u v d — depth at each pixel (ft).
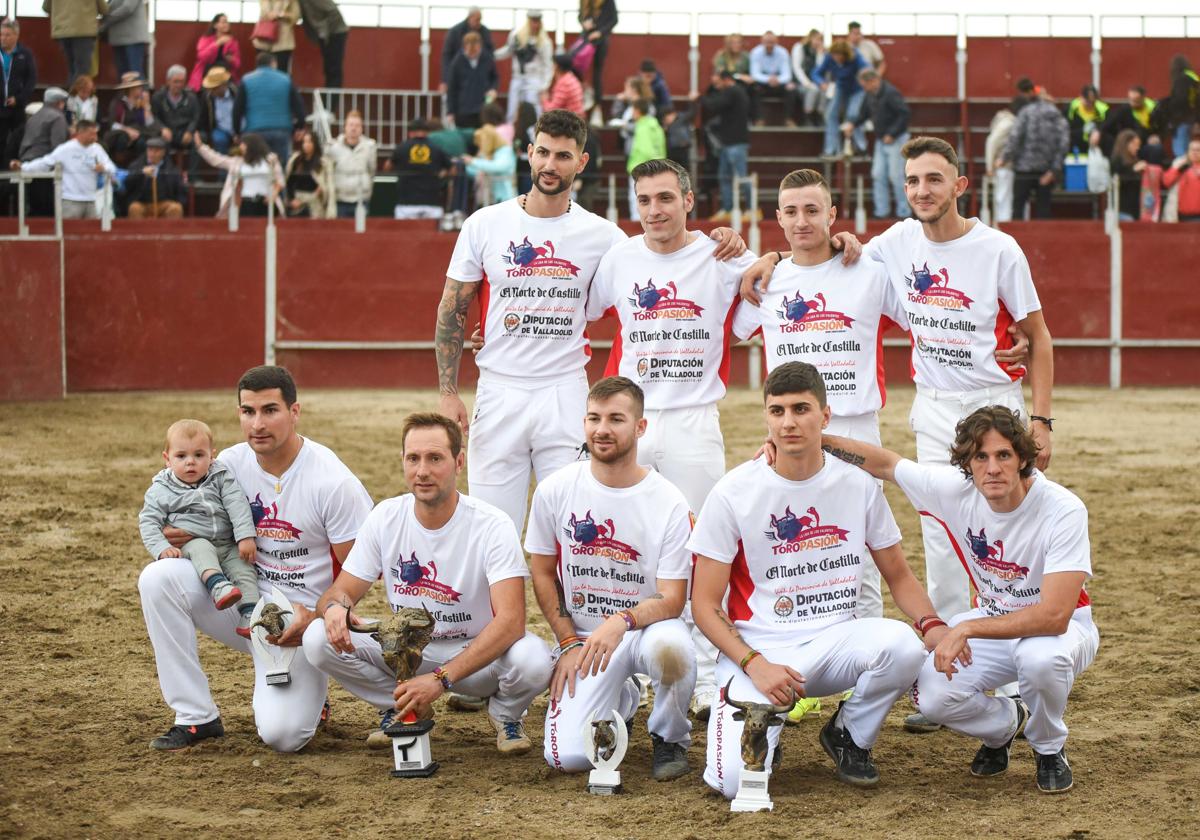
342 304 58.65
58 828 14.38
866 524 16.40
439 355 20.36
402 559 16.65
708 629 16.01
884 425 48.73
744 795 15.03
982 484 15.48
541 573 17.13
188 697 17.19
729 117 60.90
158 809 15.01
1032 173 61.93
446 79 62.54
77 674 20.42
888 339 60.70
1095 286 60.95
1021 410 19.17
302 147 60.08
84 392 56.54
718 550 16.25
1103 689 19.72
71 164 56.70
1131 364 61.11
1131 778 16.11
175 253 57.31
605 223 19.97
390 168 65.77
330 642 16.37
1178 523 32.50
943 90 77.51
